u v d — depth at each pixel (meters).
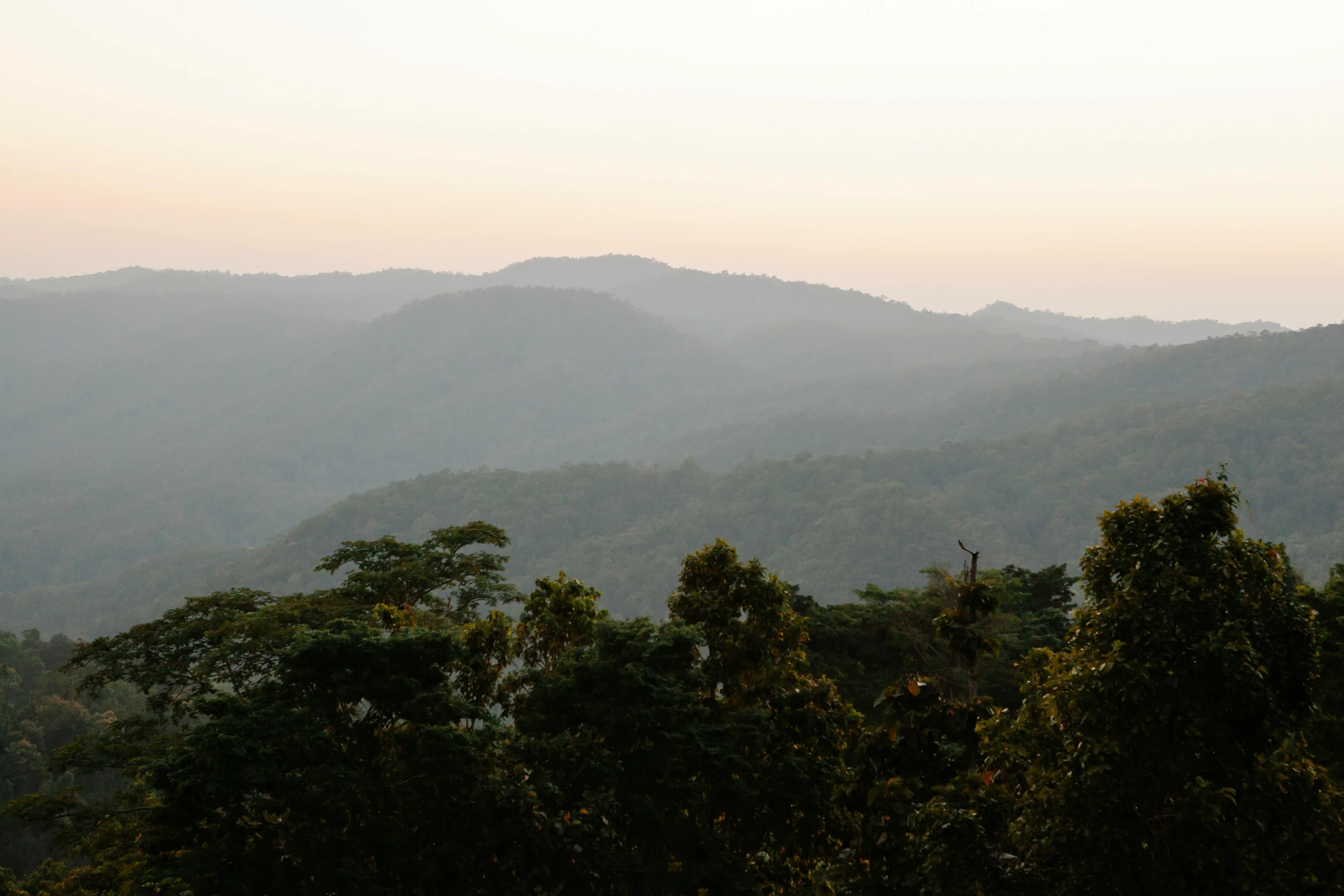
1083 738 7.92
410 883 9.29
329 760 9.23
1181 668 7.63
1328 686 13.59
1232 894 7.36
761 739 11.62
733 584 13.09
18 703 59.75
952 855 7.95
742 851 11.81
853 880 9.55
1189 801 7.31
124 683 56.78
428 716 9.87
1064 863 7.92
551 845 9.57
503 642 12.71
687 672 11.97
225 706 9.59
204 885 8.44
